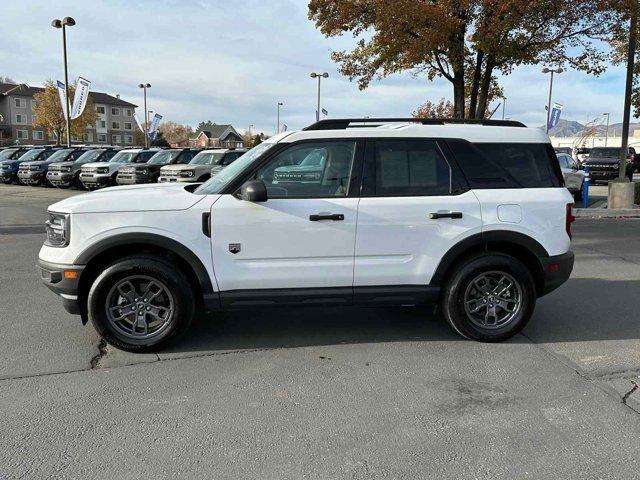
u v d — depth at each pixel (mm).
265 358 4590
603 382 4121
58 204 4688
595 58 14953
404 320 5637
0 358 4539
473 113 15766
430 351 4754
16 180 27188
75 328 5289
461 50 14336
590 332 5258
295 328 5371
